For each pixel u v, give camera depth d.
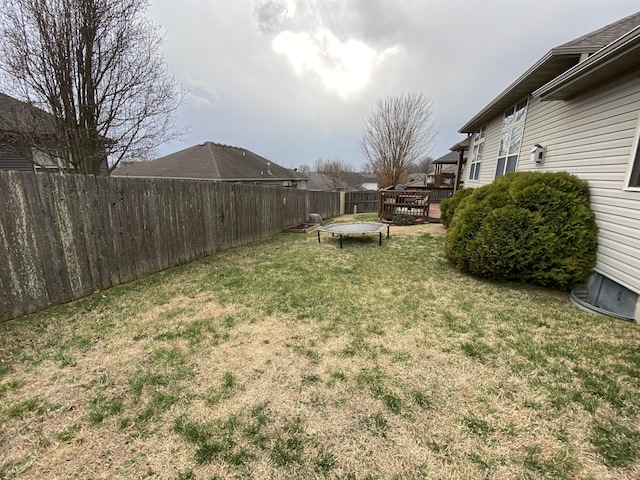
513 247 3.86
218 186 6.04
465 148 11.92
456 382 2.11
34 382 2.10
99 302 3.47
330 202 13.45
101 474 1.46
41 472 1.47
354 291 3.90
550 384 2.07
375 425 1.75
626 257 3.25
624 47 2.85
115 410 1.86
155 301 3.54
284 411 1.86
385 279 4.39
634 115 3.25
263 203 7.87
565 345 2.57
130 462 1.53
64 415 1.82
